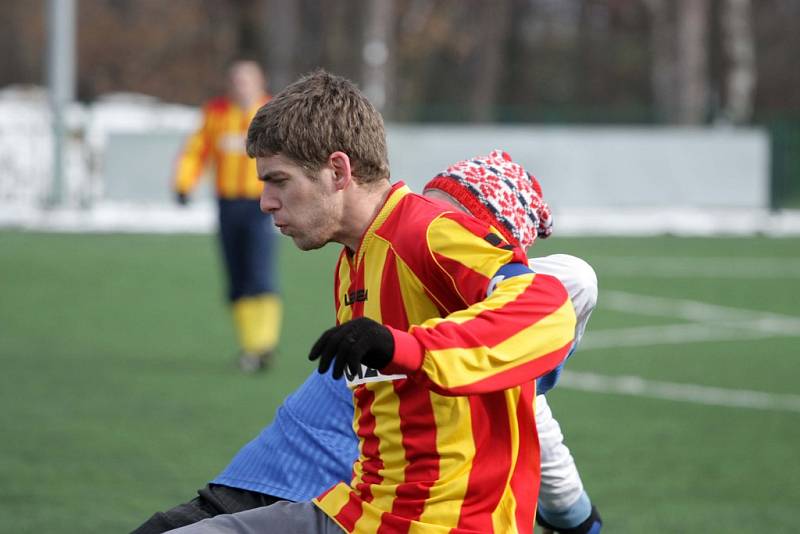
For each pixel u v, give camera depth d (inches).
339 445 420.8
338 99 343.6
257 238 1098.7
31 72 5541.3
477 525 336.2
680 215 2827.3
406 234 338.6
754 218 2844.5
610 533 658.8
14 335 1284.4
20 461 788.6
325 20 4877.0
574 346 394.3
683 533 660.7
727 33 3932.1
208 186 2728.8
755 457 838.5
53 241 2269.9
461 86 5511.8
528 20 5792.3
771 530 671.8
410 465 341.7
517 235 392.2
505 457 342.0
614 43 5698.8
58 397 985.5
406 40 5064.0
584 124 3499.0
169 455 810.2
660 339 1347.2
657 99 4210.1
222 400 983.0
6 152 2623.0
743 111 3919.8
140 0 5216.5
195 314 1450.5
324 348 296.0
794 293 1755.7
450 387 302.0
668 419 952.3
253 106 1114.7
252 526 359.3
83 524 660.1
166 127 2696.9
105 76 5157.5
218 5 5191.9
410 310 340.5
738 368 1179.9
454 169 396.2
